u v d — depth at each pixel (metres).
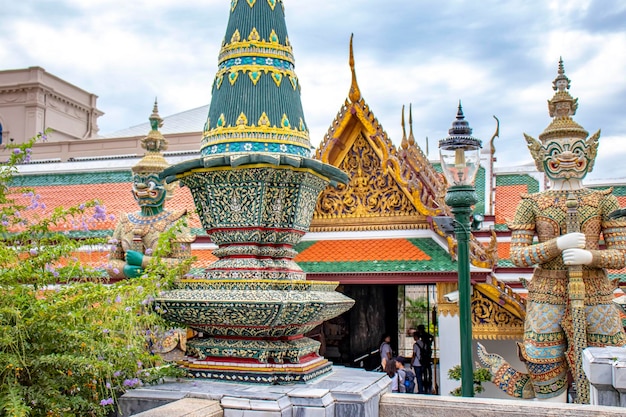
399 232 15.40
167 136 29.59
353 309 20.16
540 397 10.86
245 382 6.10
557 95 11.30
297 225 6.80
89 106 40.94
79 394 5.50
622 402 6.97
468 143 9.24
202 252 16.97
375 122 15.61
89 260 9.87
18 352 4.82
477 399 5.68
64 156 33.00
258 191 6.48
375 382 6.12
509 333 14.20
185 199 18.77
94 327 5.50
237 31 7.20
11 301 5.19
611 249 10.68
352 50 15.63
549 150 11.21
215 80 7.32
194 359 6.50
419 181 15.23
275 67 7.11
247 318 6.04
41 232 6.26
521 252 10.91
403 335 27.50
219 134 6.88
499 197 22.45
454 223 9.48
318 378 6.35
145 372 6.21
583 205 10.86
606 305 10.58
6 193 6.24
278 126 6.85
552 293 10.79
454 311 14.34
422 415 5.73
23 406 4.49
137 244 10.08
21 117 36.38
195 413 5.02
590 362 7.34
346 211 15.88
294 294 6.12
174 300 6.16
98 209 6.35
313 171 6.67
